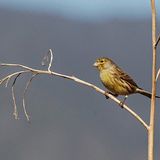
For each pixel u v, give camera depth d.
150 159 10.85
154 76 11.00
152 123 10.97
